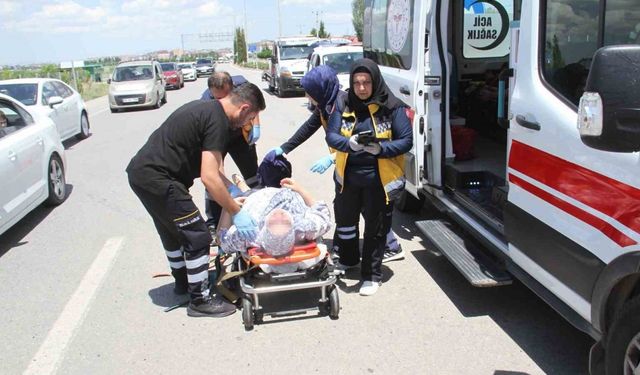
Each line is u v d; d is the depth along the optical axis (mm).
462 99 6383
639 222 2361
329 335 3705
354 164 4070
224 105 3734
